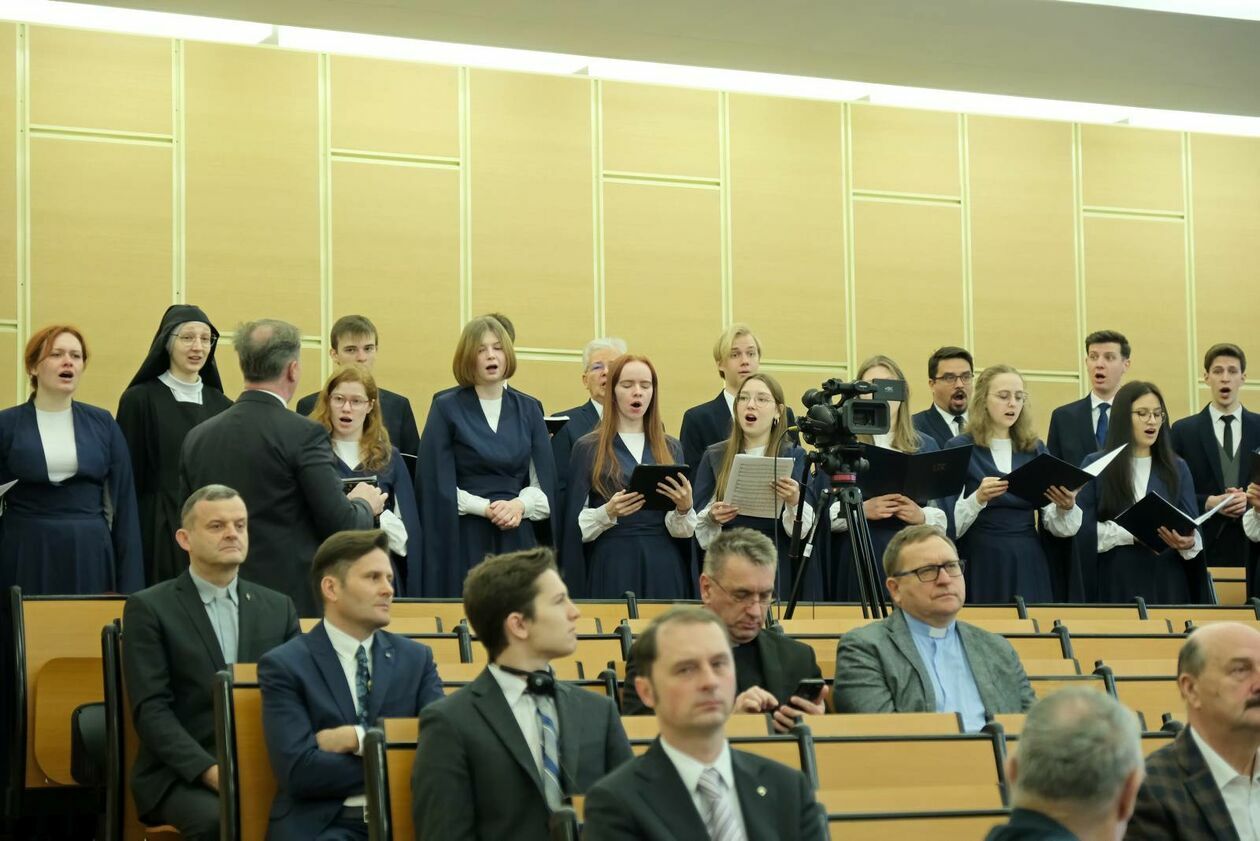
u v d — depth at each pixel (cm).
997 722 435
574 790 384
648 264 1096
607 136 1098
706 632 328
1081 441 902
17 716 547
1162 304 1215
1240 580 806
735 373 829
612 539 689
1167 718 466
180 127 995
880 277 1150
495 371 703
